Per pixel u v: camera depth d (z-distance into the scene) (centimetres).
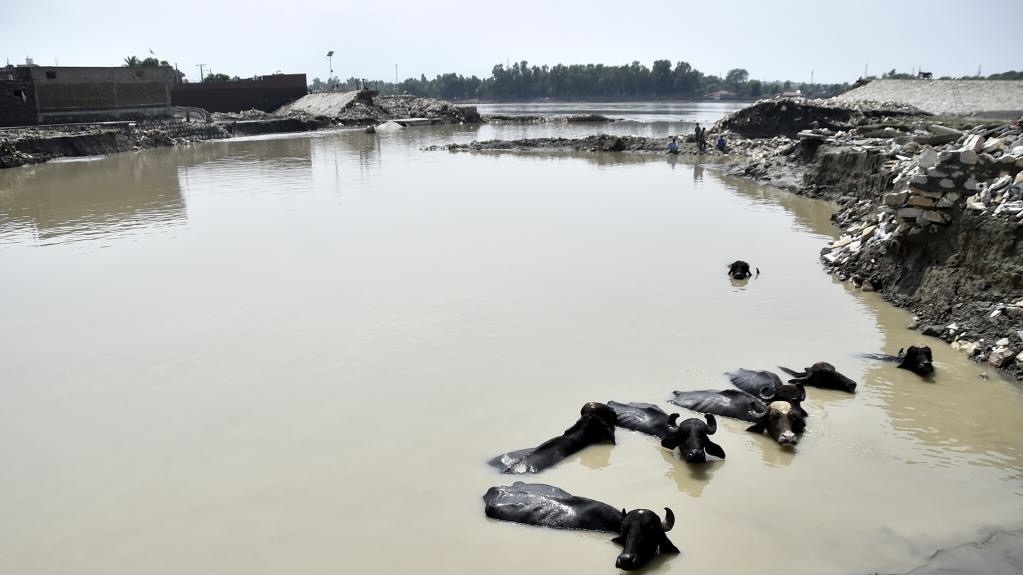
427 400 1132
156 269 1900
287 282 1759
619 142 5097
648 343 1348
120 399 1155
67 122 6650
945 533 805
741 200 2925
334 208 2777
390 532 820
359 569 760
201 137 6644
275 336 1405
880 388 1162
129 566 772
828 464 953
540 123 9425
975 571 742
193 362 1289
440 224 2430
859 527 820
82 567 773
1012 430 1024
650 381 1193
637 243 2133
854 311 1516
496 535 812
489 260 1942
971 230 1427
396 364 1268
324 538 811
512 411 1096
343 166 4269
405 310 1544
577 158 4691
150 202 2992
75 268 1927
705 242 2147
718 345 1338
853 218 2342
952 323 1364
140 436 1040
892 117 5003
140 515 859
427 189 3266
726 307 1547
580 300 1600
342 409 1106
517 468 936
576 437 998
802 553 777
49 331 1453
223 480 927
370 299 1620
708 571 752
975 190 1471
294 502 877
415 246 2109
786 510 854
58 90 6600
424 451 987
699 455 928
